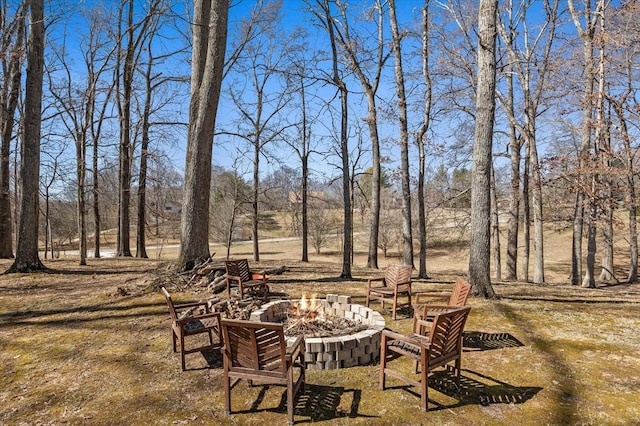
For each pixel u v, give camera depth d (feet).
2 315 21.99
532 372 14.30
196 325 15.74
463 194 57.41
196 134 29.55
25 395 12.87
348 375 14.03
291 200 79.05
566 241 95.55
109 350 16.66
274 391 12.80
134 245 102.01
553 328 19.69
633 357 15.81
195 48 30.55
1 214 49.16
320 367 14.52
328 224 100.42
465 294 17.13
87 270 37.73
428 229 75.92
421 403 11.68
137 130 61.11
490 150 25.93
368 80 46.96
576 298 28.19
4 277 32.30
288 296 25.93
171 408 11.83
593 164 38.32
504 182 58.49
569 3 43.47
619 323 20.65
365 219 99.91
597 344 17.34
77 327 19.84
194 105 30.01
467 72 49.29
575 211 48.70
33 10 34.06
